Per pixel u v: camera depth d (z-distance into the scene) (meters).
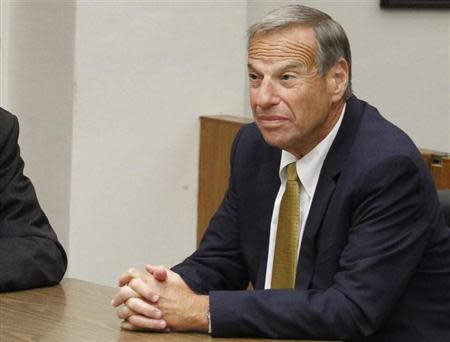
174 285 2.73
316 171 3.03
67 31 5.14
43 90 5.28
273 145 2.97
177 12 5.46
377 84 6.00
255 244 3.19
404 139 2.99
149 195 5.46
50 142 5.27
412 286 3.01
